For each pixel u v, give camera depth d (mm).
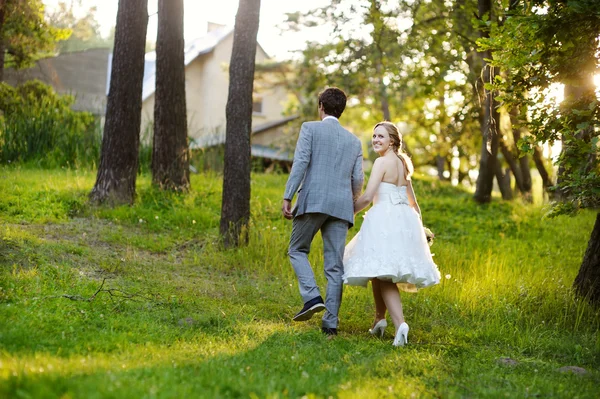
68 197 10258
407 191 5746
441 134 23547
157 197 11156
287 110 24766
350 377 3998
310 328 5633
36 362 3541
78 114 16906
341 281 5469
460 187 21328
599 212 7383
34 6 17531
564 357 5531
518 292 7523
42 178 11609
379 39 14039
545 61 6512
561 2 6094
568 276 8586
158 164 11703
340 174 5500
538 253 10773
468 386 4125
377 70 17203
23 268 6238
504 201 16297
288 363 4219
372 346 5047
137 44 10523
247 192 9172
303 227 5461
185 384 3418
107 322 4891
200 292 6648
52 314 4883
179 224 10125
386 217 5367
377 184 5445
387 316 6547
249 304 6441
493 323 6312
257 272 8211
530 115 6801
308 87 20594
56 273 6254
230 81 9203
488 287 7613
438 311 6793
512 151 15734
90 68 28094
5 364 3391
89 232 8852
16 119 14156
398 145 5680
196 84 30500
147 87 29828
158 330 4914
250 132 9242
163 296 6105
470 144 22750
